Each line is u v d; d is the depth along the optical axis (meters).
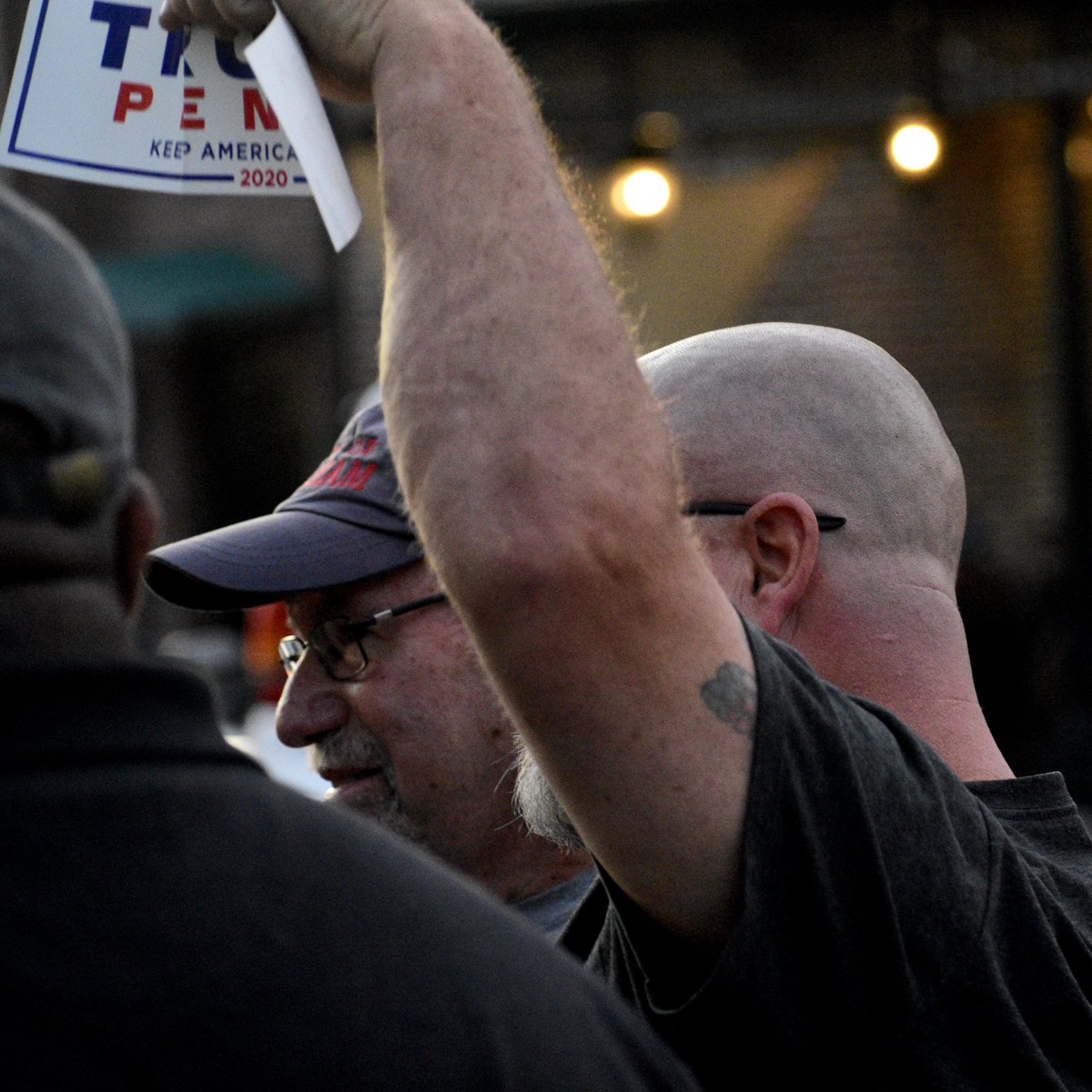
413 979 1.67
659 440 2.23
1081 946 2.54
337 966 1.64
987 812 2.54
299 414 20.94
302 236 20.56
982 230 18.97
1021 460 18.98
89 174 2.47
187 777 1.69
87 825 1.61
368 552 3.88
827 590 3.11
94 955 1.57
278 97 2.19
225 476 21.14
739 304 19.11
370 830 1.82
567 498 2.12
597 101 18.38
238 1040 1.57
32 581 1.66
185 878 1.63
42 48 2.45
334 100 2.45
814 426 3.19
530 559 2.10
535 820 2.69
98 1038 1.54
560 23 18.08
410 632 3.87
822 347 3.31
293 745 3.99
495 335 2.17
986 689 15.71
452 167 2.23
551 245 2.22
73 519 1.70
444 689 3.84
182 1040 1.56
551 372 2.16
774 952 2.19
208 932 1.61
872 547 3.15
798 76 18.22
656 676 2.17
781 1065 2.23
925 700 3.07
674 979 2.28
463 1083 1.64
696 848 2.19
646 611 2.16
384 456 3.99
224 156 2.51
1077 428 18.80
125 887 1.60
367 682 3.89
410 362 2.19
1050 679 17.36
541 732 2.17
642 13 17.89
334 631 3.93
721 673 2.22
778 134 18.98
